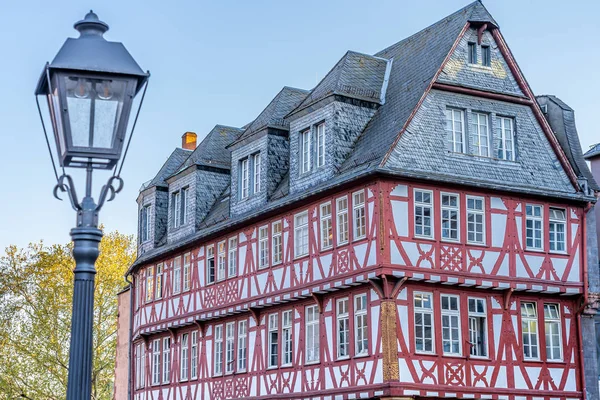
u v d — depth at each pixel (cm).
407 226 2405
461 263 2466
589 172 2906
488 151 2622
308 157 2733
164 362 3519
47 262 4578
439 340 2414
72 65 640
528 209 2641
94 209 673
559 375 2612
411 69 2714
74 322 665
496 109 2659
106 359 4681
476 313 2508
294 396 2670
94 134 649
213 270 3203
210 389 3139
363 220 2439
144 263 3703
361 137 2636
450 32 2684
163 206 3722
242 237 3023
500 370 2502
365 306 2439
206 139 3562
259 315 2912
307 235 2672
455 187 2511
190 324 3312
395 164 2414
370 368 2377
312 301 2661
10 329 4512
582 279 2689
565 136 2942
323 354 2573
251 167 3047
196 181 3406
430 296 2436
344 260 2486
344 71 2717
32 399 4556
